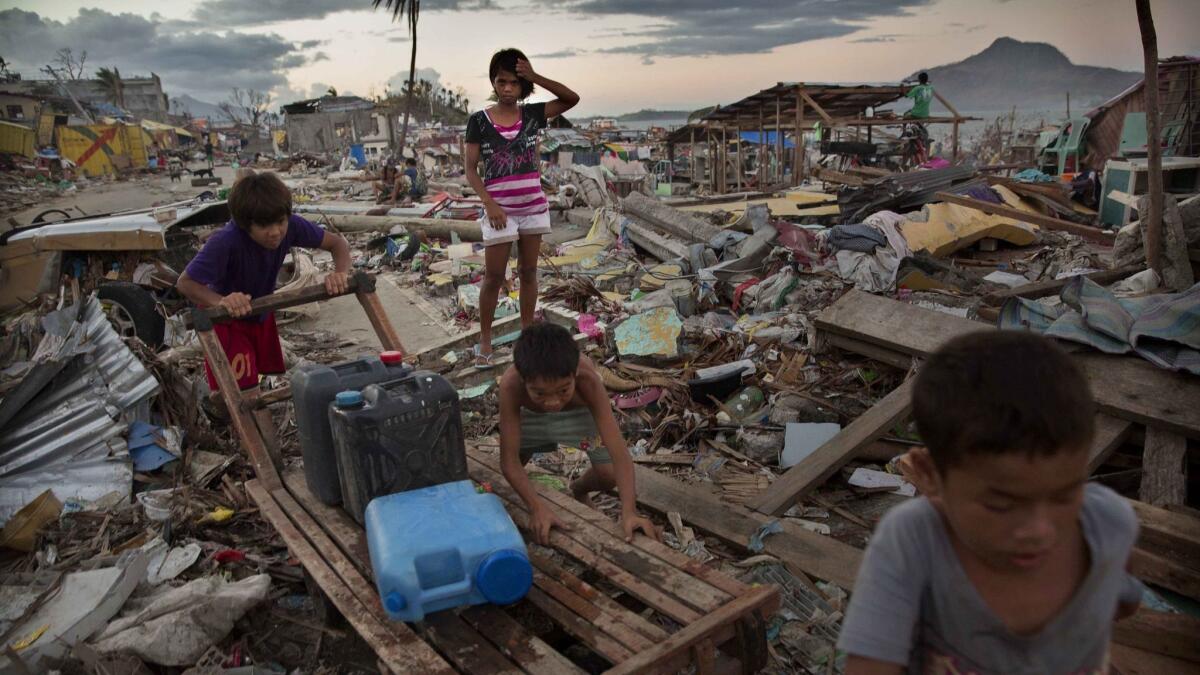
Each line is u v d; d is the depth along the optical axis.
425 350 6.62
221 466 4.36
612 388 5.41
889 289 7.60
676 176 32.25
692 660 2.18
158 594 3.23
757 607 2.27
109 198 30.98
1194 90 18.12
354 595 2.43
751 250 8.48
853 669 1.27
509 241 5.28
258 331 4.55
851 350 5.37
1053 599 1.17
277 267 4.24
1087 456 1.01
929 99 19.42
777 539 3.55
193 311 3.53
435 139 49.94
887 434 4.60
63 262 7.52
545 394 2.55
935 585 1.23
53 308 7.01
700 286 7.90
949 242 9.25
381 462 2.63
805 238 8.94
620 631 2.20
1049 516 1.03
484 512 2.41
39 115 51.12
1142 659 2.64
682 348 6.07
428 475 2.71
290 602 3.29
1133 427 3.86
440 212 16.45
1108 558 1.15
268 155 68.88
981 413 1.00
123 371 4.75
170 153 64.31
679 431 4.90
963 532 1.11
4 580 3.38
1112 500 1.19
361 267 12.21
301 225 4.16
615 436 2.95
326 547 2.69
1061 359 1.03
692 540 3.64
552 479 4.15
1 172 38.59
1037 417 0.96
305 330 8.09
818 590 3.21
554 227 15.11
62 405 4.54
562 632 2.49
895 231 8.47
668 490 4.02
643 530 2.75
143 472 4.32
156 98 106.88
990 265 9.33
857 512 3.99
